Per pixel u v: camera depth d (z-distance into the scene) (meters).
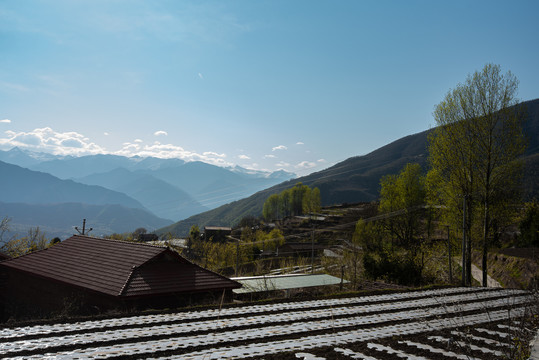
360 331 10.75
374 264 29.55
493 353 8.48
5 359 8.29
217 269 50.28
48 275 20.20
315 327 11.12
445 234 47.94
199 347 9.27
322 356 8.55
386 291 17.48
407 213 50.03
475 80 28.55
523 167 27.86
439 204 36.16
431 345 9.43
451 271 31.61
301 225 100.38
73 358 8.41
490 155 28.03
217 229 96.50
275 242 74.50
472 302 15.09
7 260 24.16
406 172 51.00
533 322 10.86
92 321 11.63
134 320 11.75
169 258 19.70
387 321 11.95
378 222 54.88
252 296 21.39
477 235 29.17
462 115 29.44
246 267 54.53
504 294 17.09
